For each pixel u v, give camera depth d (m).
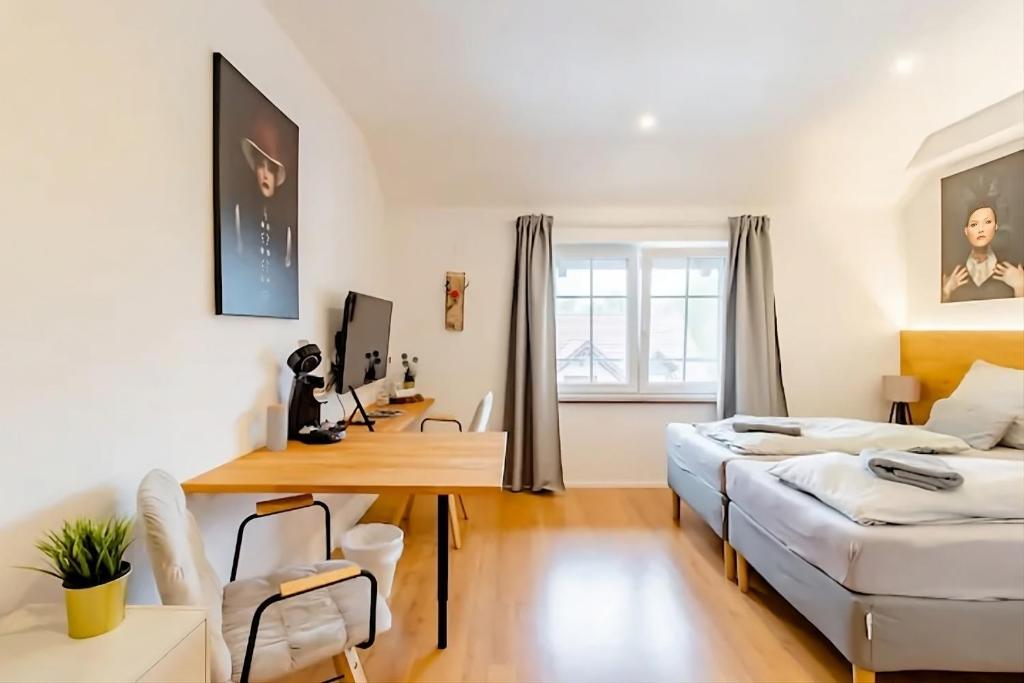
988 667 1.64
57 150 1.19
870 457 2.00
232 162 1.86
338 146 3.01
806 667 1.90
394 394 3.80
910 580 1.65
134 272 1.43
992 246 3.38
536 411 3.97
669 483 3.53
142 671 0.90
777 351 4.06
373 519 3.44
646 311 4.26
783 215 4.12
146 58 1.46
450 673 1.86
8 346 1.08
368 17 2.31
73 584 0.99
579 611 2.29
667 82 2.88
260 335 2.11
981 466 2.00
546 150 3.56
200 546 1.46
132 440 1.42
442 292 4.14
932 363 3.79
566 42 2.54
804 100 3.06
